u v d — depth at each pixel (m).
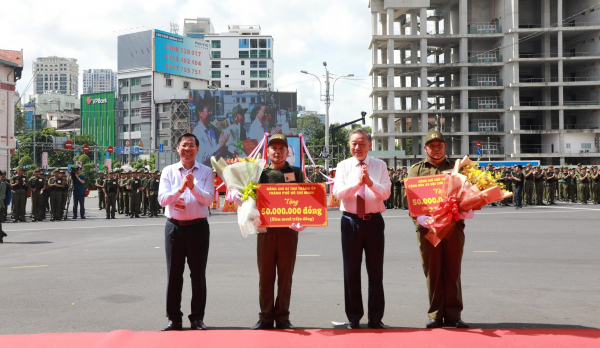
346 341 4.45
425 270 5.12
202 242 5.12
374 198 5.02
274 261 5.04
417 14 67.50
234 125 53.34
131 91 90.69
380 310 5.03
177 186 5.16
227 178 5.12
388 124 64.19
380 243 5.04
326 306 6.00
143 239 12.75
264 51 119.75
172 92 91.31
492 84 63.50
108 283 7.25
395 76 66.94
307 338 4.55
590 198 29.67
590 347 4.23
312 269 8.33
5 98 44.25
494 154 62.78
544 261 8.91
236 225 16.30
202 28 133.12
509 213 20.05
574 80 62.25
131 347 4.30
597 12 60.22
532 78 62.94
